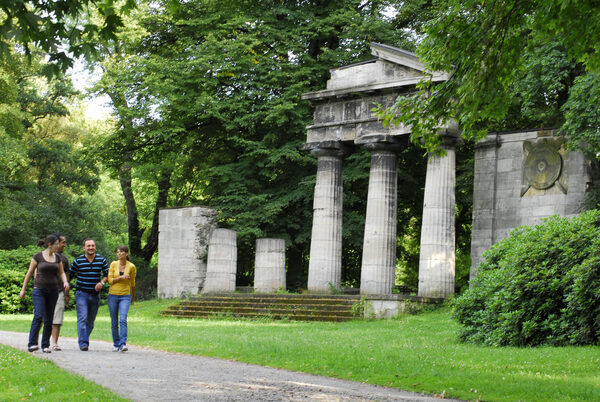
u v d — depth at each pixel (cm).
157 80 4272
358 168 4222
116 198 7194
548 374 1312
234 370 1409
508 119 3862
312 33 4403
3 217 4778
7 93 4525
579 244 1838
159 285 4203
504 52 1579
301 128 4303
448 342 2064
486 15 1531
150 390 1103
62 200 5478
